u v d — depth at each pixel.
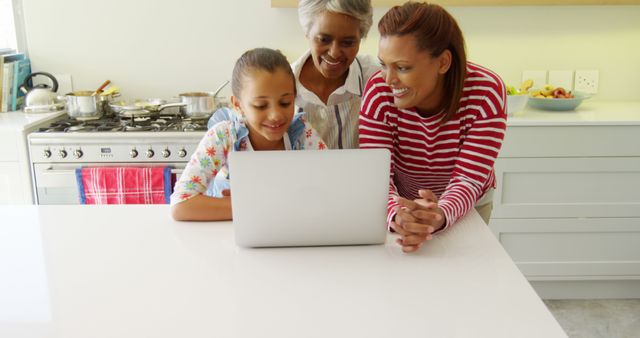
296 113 1.60
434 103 1.43
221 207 1.44
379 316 1.00
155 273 1.17
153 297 1.07
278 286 1.12
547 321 0.99
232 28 3.12
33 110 2.97
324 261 1.23
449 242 1.33
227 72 3.17
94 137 2.67
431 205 1.30
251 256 1.25
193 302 1.05
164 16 3.11
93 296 1.08
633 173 2.70
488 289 1.10
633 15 3.04
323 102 1.79
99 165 2.72
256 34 3.12
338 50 1.57
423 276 1.16
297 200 1.25
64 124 2.87
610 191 2.72
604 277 2.84
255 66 1.36
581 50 3.09
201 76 3.18
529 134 2.64
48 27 3.13
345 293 1.09
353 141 1.84
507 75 3.13
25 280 1.14
